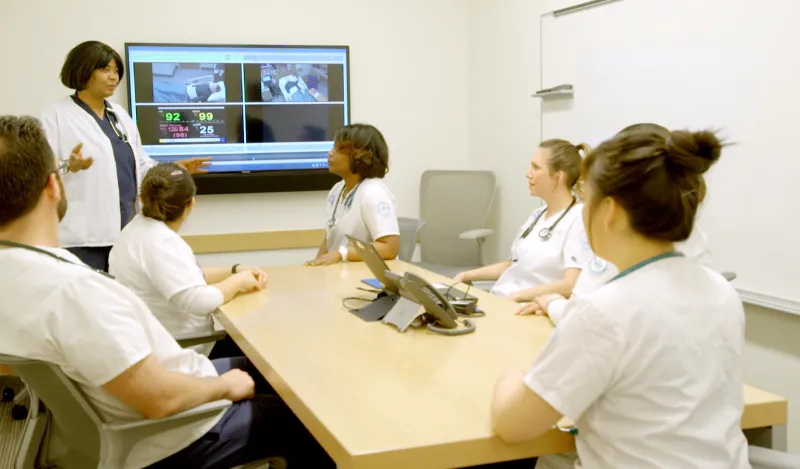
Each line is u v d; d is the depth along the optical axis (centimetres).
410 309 192
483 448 121
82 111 326
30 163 134
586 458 118
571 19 399
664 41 334
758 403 135
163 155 440
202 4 441
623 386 110
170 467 158
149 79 432
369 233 314
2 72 409
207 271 264
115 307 139
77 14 419
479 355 168
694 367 110
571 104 404
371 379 151
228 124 450
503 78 470
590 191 116
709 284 116
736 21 295
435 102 504
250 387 174
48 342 134
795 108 272
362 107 484
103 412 147
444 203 479
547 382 113
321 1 465
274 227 473
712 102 310
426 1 493
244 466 162
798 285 277
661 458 109
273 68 454
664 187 108
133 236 221
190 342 222
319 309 217
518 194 464
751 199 294
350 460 115
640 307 109
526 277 260
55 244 145
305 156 468
